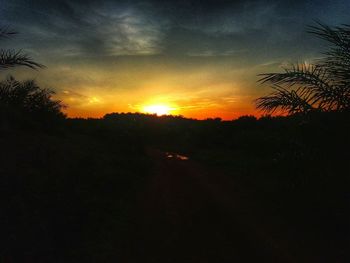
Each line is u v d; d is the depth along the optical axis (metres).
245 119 38.66
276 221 8.61
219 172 18.30
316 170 9.03
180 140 50.16
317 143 8.75
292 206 9.66
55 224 7.07
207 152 31.39
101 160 16.08
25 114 16.67
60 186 9.10
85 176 11.31
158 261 6.30
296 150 9.52
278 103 9.05
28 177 8.91
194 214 9.37
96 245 6.79
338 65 8.16
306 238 7.36
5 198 7.33
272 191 11.73
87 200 8.98
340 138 8.46
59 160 11.95
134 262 6.23
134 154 23.39
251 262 6.19
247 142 30.33
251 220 8.72
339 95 8.23
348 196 8.62
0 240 5.91
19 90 17.12
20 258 5.67
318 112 8.75
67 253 6.28
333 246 6.91
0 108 14.66
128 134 29.19
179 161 24.62
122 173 13.95
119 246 6.91
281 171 10.49
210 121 51.03
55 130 19.19
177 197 11.57
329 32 8.01
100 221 8.08
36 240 6.34
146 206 10.19
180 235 7.66
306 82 8.48
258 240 7.26
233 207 10.10
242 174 17.02
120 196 10.93
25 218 6.89
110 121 53.97
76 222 7.46
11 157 10.13
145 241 7.27
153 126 60.88
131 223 8.40
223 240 7.32
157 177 16.14
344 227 7.97
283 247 6.86
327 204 8.88
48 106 18.81
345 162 8.58
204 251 6.74
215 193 12.27
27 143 12.46
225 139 37.00
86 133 30.66
